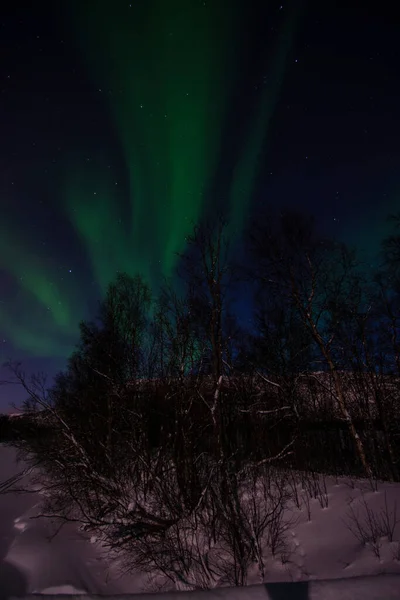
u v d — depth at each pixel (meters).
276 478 10.02
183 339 10.51
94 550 9.45
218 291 10.48
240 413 11.77
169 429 10.36
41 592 7.25
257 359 14.52
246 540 7.73
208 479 8.53
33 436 12.96
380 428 16.80
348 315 16.64
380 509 8.23
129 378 11.30
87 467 9.95
